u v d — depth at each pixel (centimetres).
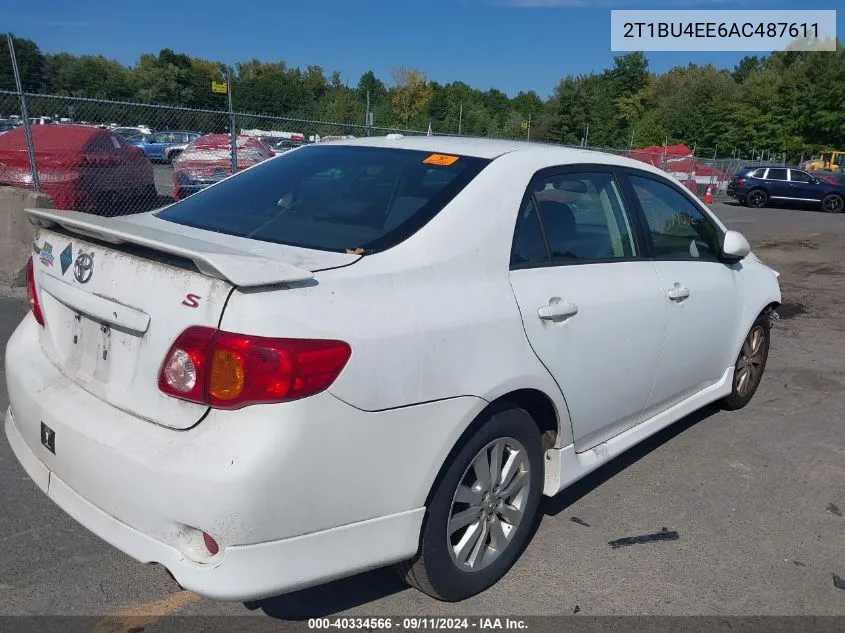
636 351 345
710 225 432
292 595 285
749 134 5178
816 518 365
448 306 254
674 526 351
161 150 1603
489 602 285
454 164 306
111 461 223
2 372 507
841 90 4747
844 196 2573
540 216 308
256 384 208
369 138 363
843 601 298
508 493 289
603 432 345
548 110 6425
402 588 292
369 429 228
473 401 256
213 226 291
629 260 353
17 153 927
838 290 1000
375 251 254
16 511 333
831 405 533
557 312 292
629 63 7394
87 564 298
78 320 259
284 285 219
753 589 303
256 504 208
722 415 503
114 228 243
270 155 1134
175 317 219
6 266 749
